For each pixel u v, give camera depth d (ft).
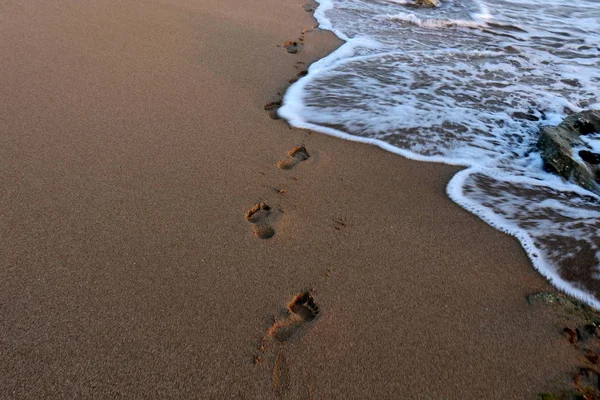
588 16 22.79
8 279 6.91
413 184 9.95
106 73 12.92
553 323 6.99
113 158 9.68
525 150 11.55
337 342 6.50
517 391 6.04
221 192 9.12
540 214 9.27
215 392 5.79
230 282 7.27
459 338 6.67
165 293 6.98
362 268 7.71
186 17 17.56
